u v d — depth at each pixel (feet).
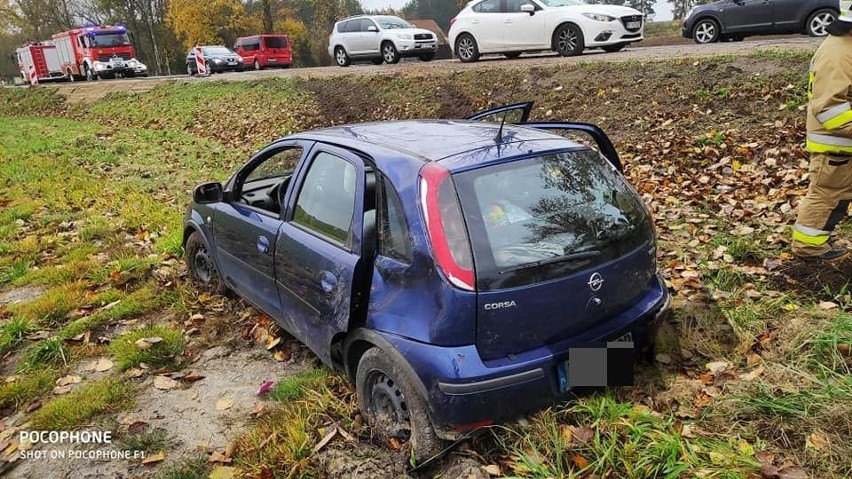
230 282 15.66
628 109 29.76
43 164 37.96
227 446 10.85
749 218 18.12
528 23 47.01
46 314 16.62
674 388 10.87
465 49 51.39
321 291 11.25
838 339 11.38
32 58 120.26
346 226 11.01
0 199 29.89
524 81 37.22
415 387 9.41
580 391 10.09
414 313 9.45
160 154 41.09
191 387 12.98
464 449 9.95
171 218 24.38
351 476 9.82
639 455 9.18
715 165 22.68
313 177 12.36
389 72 50.39
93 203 27.99
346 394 11.84
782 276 14.51
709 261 15.74
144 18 179.73
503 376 9.09
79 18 194.49
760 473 8.80
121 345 14.48
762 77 27.78
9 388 13.10
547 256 9.41
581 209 10.18
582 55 45.16
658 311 10.86
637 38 45.06
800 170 20.48
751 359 11.44
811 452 9.11
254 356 14.07
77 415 12.01
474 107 36.73
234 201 15.07
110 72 103.91
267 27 161.17
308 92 50.98
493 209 9.43
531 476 9.21
